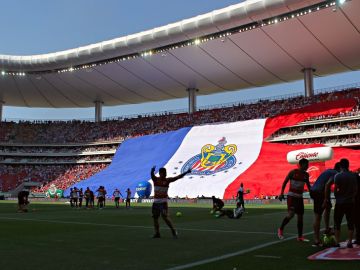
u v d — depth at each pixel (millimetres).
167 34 52188
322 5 41562
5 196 62719
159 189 10555
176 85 67938
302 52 52844
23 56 63750
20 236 11094
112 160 63875
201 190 45156
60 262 7039
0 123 77625
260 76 62531
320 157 33781
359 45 50062
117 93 73250
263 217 18578
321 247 8594
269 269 6305
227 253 7938
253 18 45969
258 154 49469
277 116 55469
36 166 73500
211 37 50906
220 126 58094
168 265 6738
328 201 8648
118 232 12086
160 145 60688
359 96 53844
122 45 56031
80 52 59594
